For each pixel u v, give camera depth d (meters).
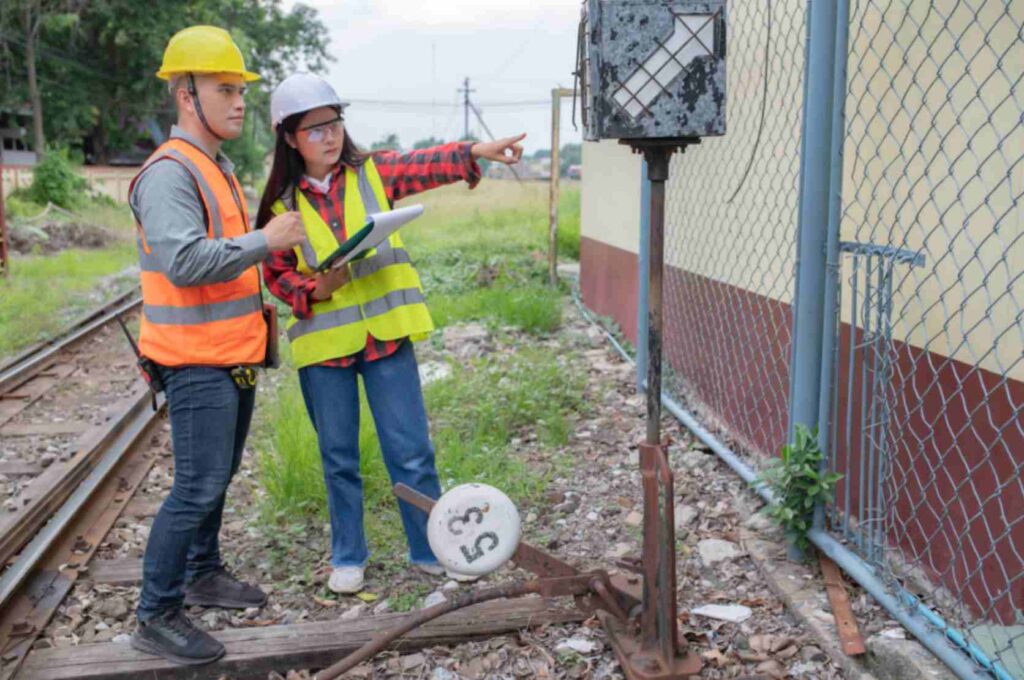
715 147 5.54
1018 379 2.90
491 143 3.77
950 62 3.20
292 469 4.81
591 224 10.09
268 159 61.59
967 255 3.14
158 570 3.31
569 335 8.84
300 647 3.38
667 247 6.45
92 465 5.71
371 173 3.79
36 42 39.00
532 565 3.12
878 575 3.39
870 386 3.74
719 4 2.60
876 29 3.68
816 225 3.60
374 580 3.99
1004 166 2.94
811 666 3.20
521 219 20.05
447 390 6.41
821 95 3.50
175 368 3.26
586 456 5.40
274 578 4.09
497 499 3.02
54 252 19.06
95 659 3.34
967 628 2.99
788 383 4.48
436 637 3.44
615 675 3.19
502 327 9.15
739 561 3.96
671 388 6.14
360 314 3.74
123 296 12.96
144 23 39.84
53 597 3.85
